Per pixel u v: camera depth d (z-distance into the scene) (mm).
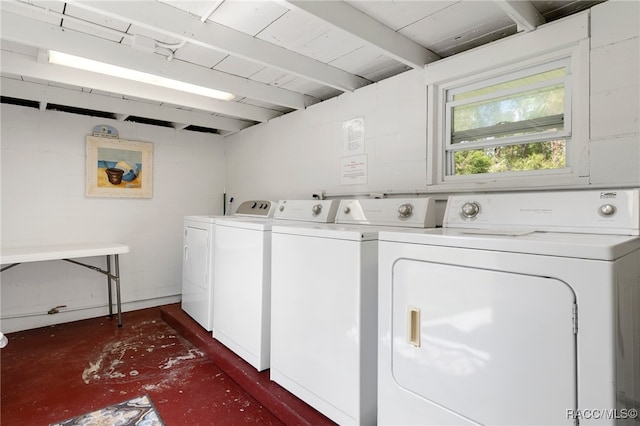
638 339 1141
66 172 3676
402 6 1849
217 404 2109
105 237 3930
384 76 2836
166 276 4355
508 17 1942
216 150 4750
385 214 2250
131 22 1769
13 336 3252
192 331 3029
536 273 1060
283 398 1896
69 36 2125
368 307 1586
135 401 2148
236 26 2072
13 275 3396
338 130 3068
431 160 2383
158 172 4281
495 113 2148
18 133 3414
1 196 3342
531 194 1629
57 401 2148
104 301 3924
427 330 1330
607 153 1660
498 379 1129
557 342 1015
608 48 1649
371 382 1593
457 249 1248
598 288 946
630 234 1297
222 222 2766
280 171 3770
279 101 3174
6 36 1931
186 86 2994
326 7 1765
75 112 3768
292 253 1949
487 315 1162
